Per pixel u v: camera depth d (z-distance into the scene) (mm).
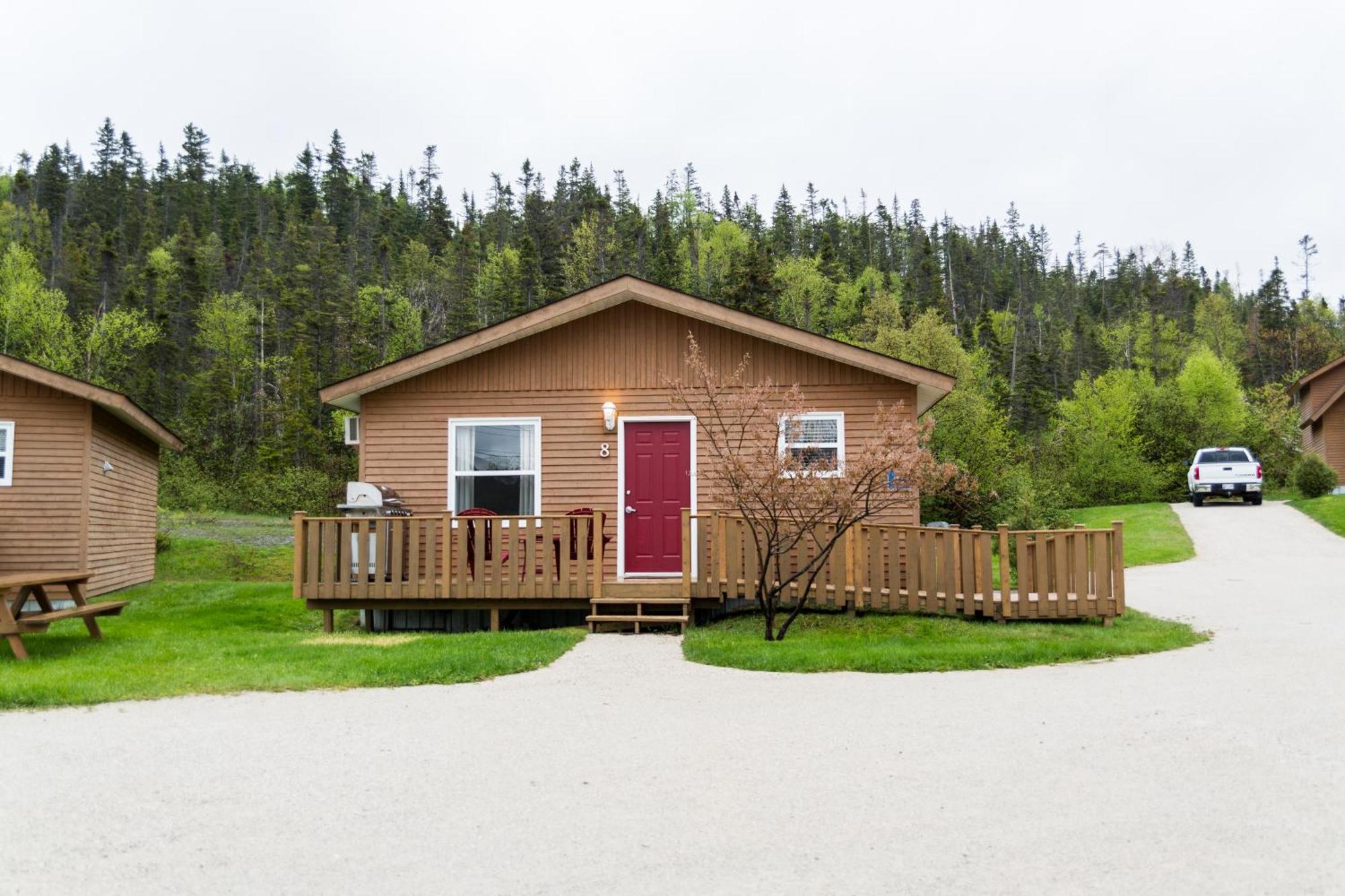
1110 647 9383
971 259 109312
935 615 11547
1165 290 99438
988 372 50906
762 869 4016
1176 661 8961
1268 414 45125
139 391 49062
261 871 4027
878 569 11523
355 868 4055
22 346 39906
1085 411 45156
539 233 80062
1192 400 44812
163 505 37062
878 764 5527
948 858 4121
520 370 13773
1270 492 39781
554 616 12750
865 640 10078
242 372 54562
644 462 13594
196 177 109562
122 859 4156
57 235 77688
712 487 13391
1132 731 6234
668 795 5008
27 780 5285
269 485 39969
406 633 12078
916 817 4629
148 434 18188
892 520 13000
